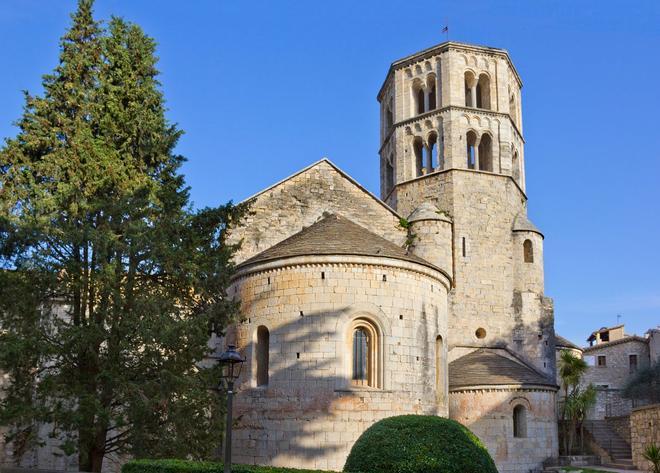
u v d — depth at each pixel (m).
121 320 24.16
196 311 27.55
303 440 27.92
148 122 28.55
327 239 31.41
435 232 42.44
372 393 28.36
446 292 33.69
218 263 27.78
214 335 34.16
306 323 29.16
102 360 24.03
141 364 24.55
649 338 71.06
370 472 20.23
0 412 23.05
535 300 45.16
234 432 29.84
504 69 48.81
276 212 38.97
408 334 29.86
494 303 44.41
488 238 45.31
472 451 20.56
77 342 23.28
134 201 25.94
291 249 30.59
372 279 29.75
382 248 30.95
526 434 38.53
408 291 30.44
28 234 24.64
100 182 26.41
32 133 26.78
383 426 21.47
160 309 24.39
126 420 24.33
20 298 24.11
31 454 30.95
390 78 51.12
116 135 28.36
